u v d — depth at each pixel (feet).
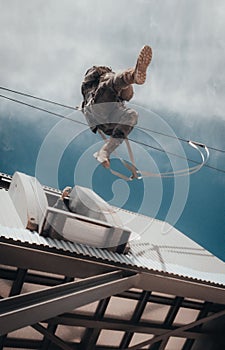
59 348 34.76
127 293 34.94
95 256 30.07
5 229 29.12
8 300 22.15
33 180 37.06
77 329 34.96
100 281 28.40
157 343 39.75
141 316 37.60
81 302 25.36
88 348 35.40
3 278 29.94
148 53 22.88
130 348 35.04
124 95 25.70
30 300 23.11
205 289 35.45
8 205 37.09
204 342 43.24
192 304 39.27
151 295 36.63
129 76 24.09
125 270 30.86
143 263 33.73
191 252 47.21
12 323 21.29
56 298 23.94
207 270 41.81
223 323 42.68
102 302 33.88
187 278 34.42
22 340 33.09
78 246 30.99
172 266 37.11
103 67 27.40
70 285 25.81
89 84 27.68
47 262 27.66
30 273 30.63
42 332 30.19
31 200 32.94
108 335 36.78
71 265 28.63
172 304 38.17
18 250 26.58
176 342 41.93
